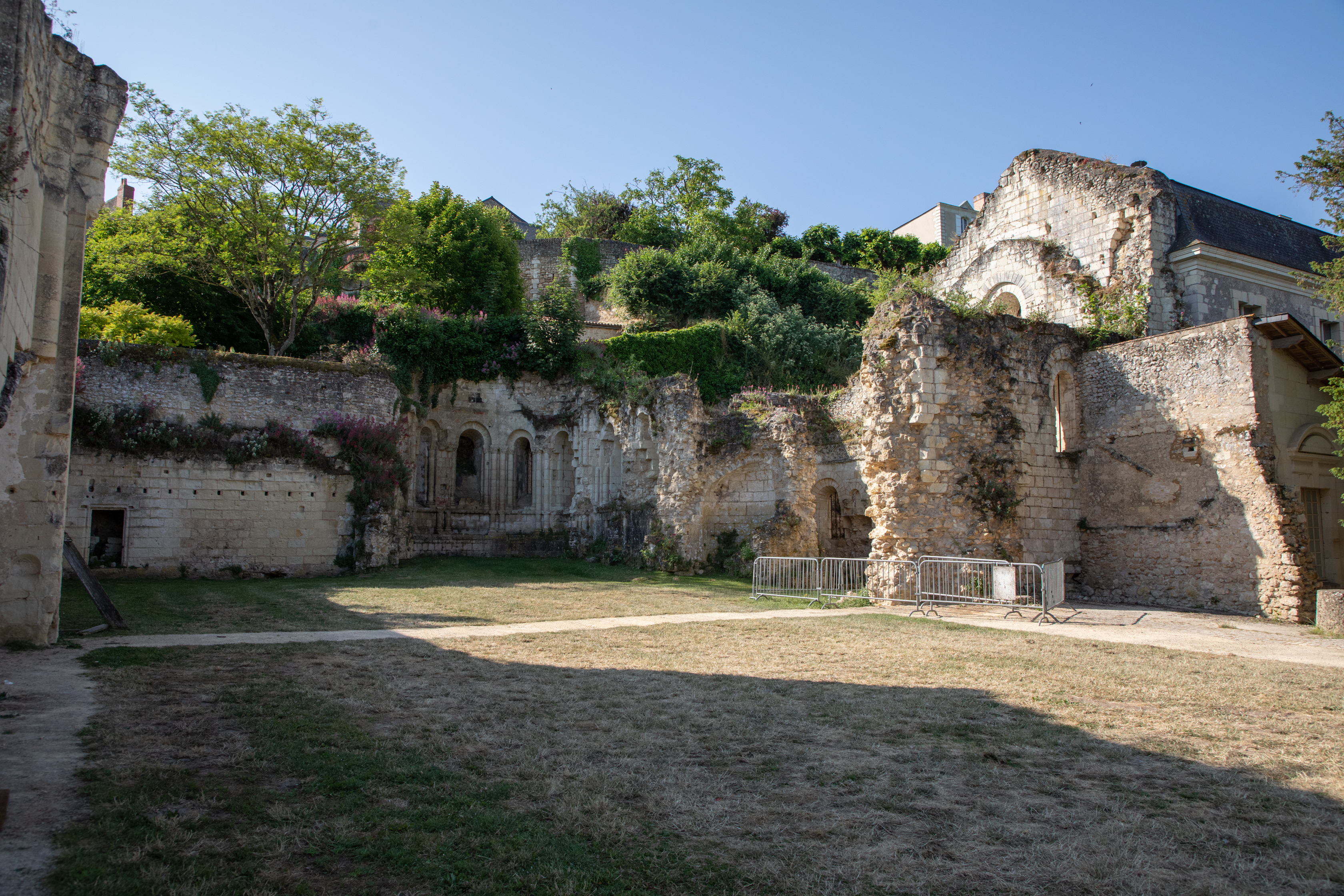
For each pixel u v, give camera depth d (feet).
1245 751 22.39
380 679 30.73
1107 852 15.80
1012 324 70.33
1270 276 86.48
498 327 118.52
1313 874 15.02
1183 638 44.14
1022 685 30.60
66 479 38.45
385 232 110.01
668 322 133.49
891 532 61.57
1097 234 86.17
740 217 209.36
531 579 79.92
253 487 83.10
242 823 16.20
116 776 18.61
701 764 20.90
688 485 86.63
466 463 121.39
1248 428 61.36
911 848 15.93
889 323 64.39
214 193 95.61
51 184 37.78
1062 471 71.92
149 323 95.35
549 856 15.10
